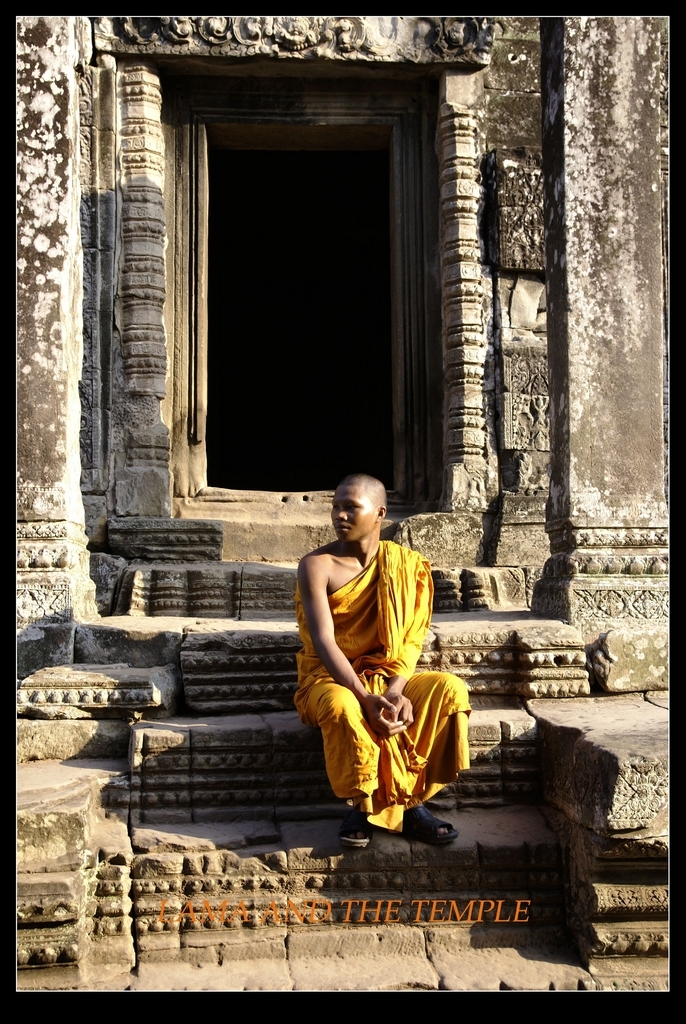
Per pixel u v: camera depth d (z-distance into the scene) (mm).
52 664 4188
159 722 3754
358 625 3486
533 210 6707
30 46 4504
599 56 4664
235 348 12242
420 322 6832
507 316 6703
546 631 4070
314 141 7055
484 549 6301
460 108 6625
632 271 4621
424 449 6781
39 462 4379
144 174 6348
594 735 3250
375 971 3072
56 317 4441
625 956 3121
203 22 6285
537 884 3332
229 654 3990
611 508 4520
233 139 6961
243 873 3227
